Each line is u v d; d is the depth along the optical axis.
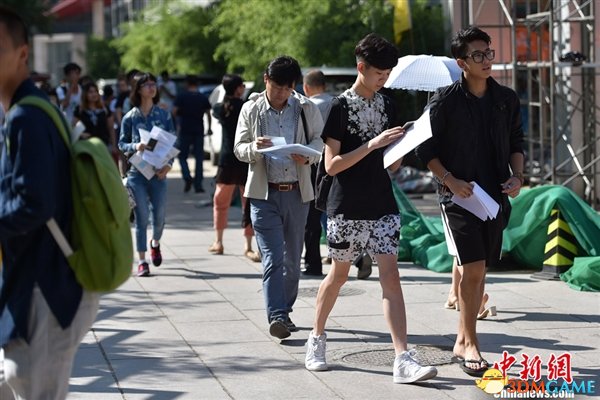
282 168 11.23
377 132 9.63
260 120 11.45
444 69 13.58
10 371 6.13
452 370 9.95
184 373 9.95
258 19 33.56
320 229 15.05
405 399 8.99
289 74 11.23
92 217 6.05
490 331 11.49
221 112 17.14
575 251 14.57
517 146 9.77
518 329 11.58
